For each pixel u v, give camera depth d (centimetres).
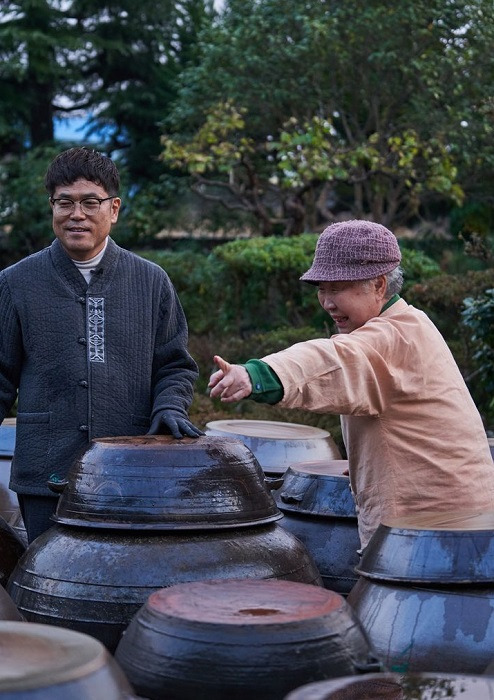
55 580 272
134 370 347
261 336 1048
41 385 342
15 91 1873
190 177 1652
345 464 382
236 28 1380
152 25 1877
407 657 233
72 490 284
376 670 216
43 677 177
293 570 280
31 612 275
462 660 230
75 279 345
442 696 197
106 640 265
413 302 984
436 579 238
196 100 1424
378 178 1333
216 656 209
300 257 1159
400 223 1393
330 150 1243
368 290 290
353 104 1331
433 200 1460
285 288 1192
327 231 295
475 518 262
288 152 1218
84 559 271
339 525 343
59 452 339
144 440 295
